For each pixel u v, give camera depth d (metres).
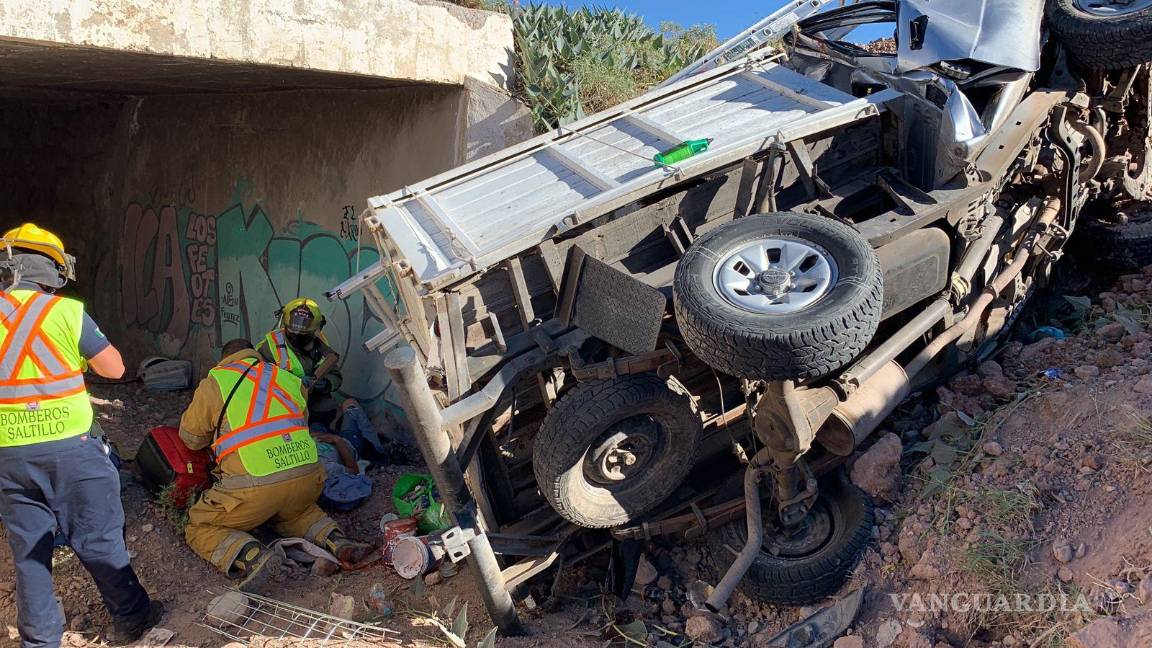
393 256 4.60
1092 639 3.22
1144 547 3.46
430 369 3.88
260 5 5.68
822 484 4.43
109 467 4.16
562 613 4.57
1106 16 5.05
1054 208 5.09
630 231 4.13
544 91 6.83
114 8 5.06
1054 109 5.00
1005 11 4.82
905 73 4.72
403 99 7.20
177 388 9.30
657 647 4.23
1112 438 3.99
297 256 8.34
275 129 8.62
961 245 4.50
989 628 3.64
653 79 7.86
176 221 10.03
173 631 4.39
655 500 4.31
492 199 4.48
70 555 4.86
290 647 4.18
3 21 4.63
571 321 4.07
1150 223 5.59
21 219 12.45
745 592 4.30
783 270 3.51
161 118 10.31
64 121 11.79
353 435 6.68
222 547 4.87
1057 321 5.57
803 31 5.76
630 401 3.87
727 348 3.32
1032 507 3.89
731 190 4.31
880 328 4.59
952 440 4.56
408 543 4.15
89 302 11.59
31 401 3.88
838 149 4.56
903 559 4.09
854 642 3.86
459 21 6.67
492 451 4.29
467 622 4.39
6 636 4.33
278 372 5.19
